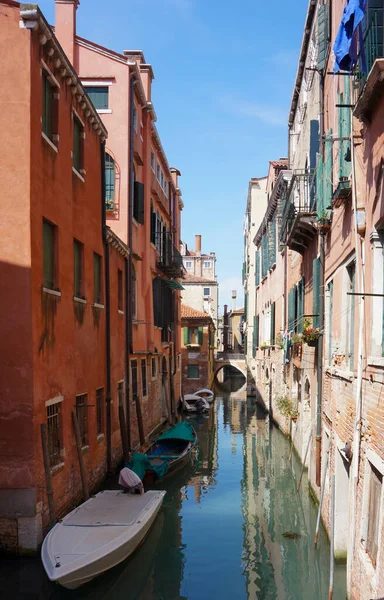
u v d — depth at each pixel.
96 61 16.97
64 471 10.11
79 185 11.76
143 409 19.17
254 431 24.62
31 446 8.60
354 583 7.05
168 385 26.00
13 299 8.70
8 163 8.74
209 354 40.31
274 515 12.59
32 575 8.38
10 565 8.46
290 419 18.53
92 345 12.59
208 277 69.50
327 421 10.58
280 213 20.92
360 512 6.94
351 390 7.96
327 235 11.09
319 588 8.69
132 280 17.75
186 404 31.06
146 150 19.72
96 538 8.59
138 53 20.06
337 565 9.12
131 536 8.76
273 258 24.70
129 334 16.61
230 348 73.06
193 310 40.09
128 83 16.95
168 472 15.18
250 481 15.80
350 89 8.20
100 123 13.16
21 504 8.52
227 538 11.29
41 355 9.09
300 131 17.03
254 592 8.84
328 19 11.11
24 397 8.65
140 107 19.12
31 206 8.80
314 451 12.83
